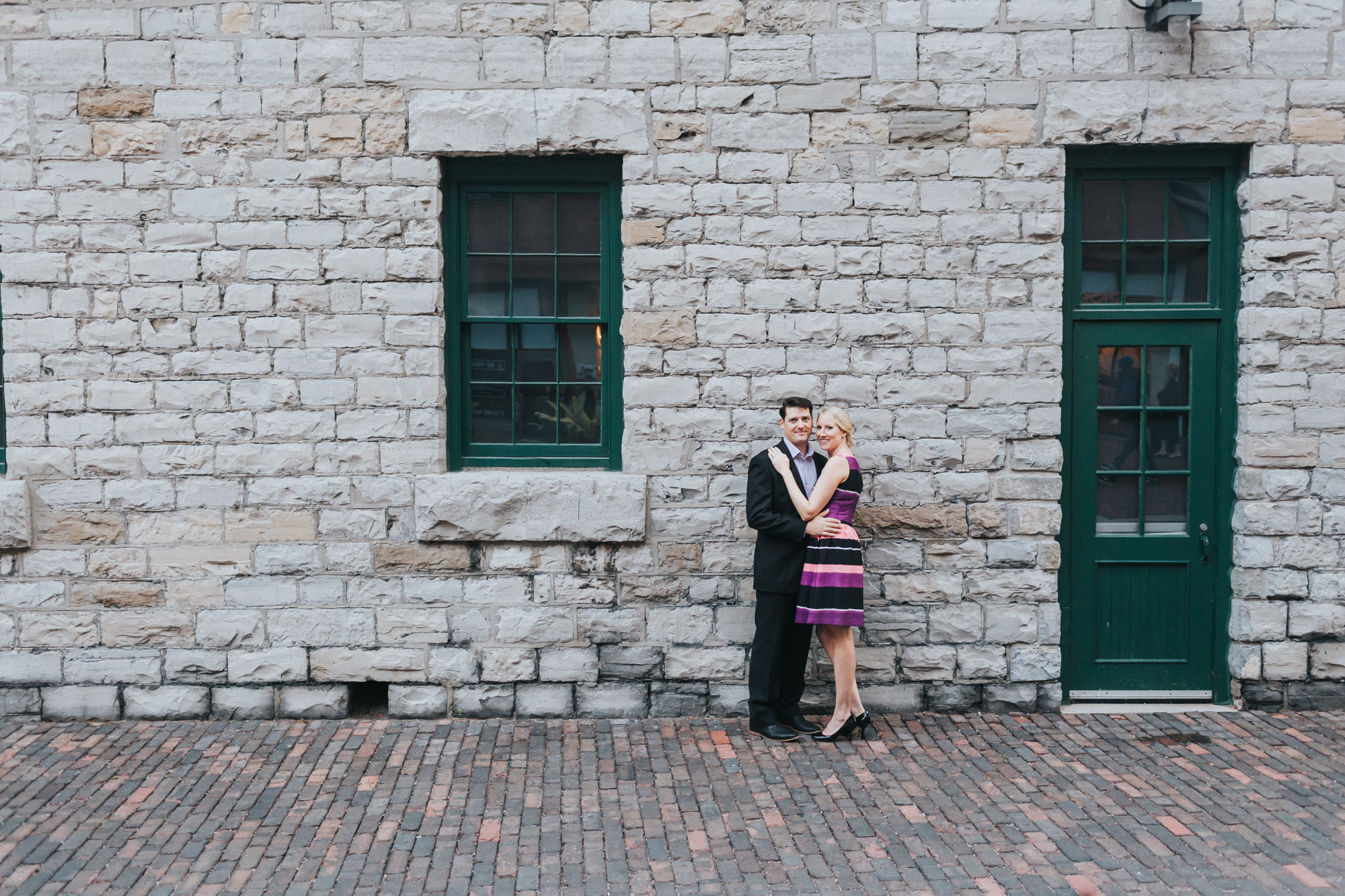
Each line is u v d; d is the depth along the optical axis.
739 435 5.59
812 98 5.48
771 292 5.55
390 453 5.59
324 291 5.54
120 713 5.59
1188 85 5.44
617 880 3.79
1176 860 3.91
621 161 5.64
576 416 5.87
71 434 5.54
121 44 5.43
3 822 4.26
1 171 5.45
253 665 5.59
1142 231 5.73
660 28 5.46
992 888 3.72
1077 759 4.97
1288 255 5.50
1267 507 5.58
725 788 4.64
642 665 5.63
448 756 5.05
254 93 5.46
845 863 3.92
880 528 5.60
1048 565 5.59
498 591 5.61
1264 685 5.64
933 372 5.56
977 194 5.52
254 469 5.57
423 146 5.48
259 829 4.22
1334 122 5.45
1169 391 5.76
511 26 5.45
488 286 5.81
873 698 5.66
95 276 5.50
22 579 5.57
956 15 5.45
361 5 5.42
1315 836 4.11
